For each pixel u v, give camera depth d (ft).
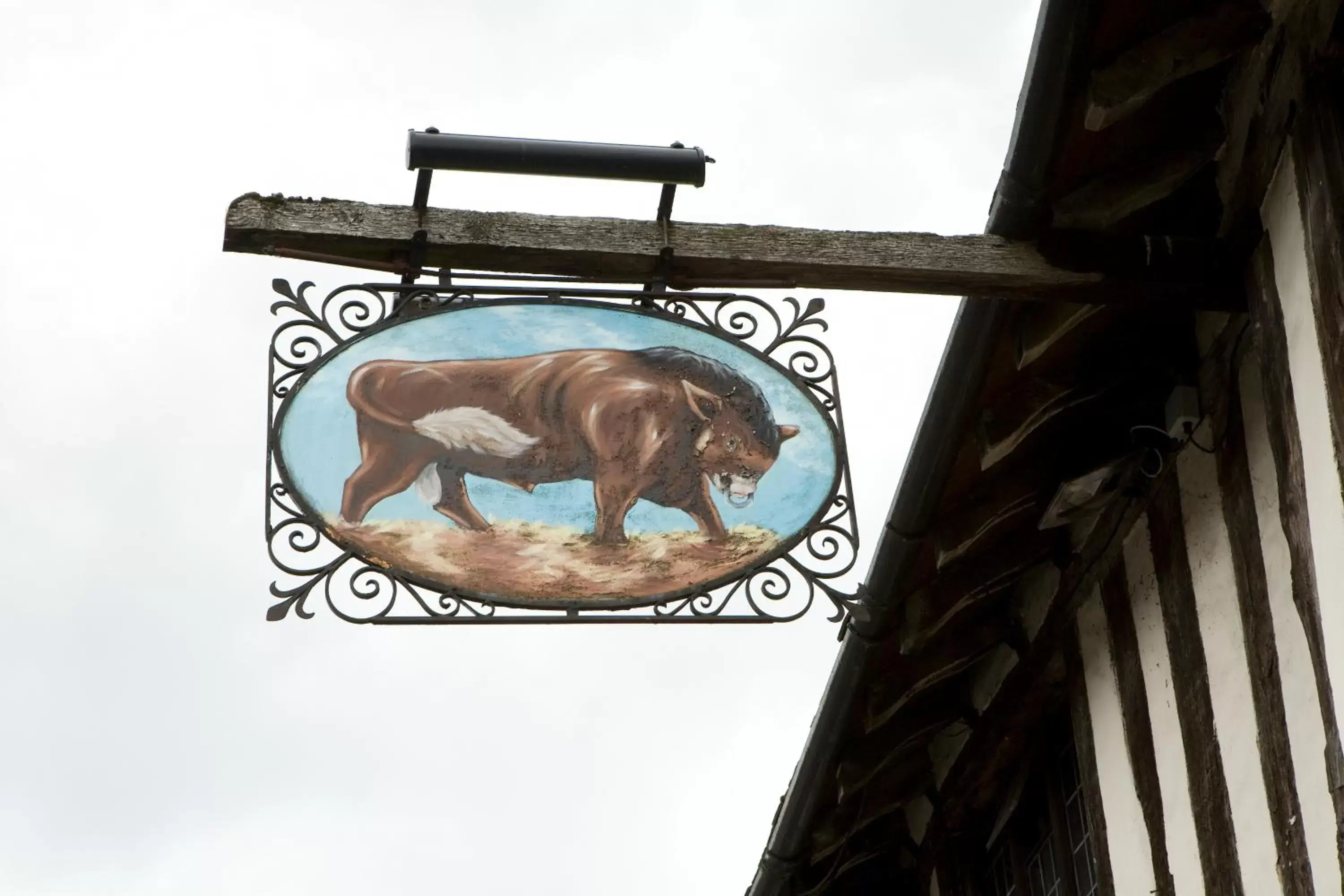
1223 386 24.88
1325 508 21.39
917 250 23.59
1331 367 21.13
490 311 23.36
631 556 22.39
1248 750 24.07
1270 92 22.58
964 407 25.81
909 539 27.63
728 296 23.63
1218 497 24.95
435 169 22.56
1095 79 22.53
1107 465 26.40
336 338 22.91
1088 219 23.70
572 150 22.86
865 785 32.94
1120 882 27.61
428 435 22.62
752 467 23.00
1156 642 26.71
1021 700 30.76
